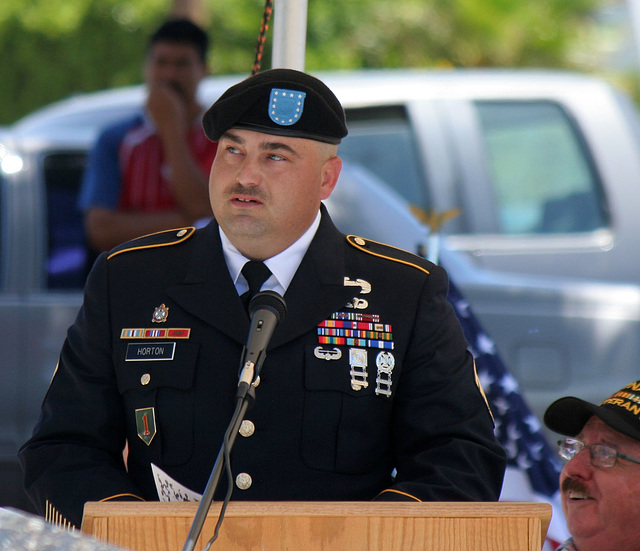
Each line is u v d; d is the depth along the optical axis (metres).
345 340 8.00
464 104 20.80
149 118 15.56
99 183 15.73
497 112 20.94
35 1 39.59
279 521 6.43
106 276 8.37
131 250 8.48
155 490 7.84
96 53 39.56
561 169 21.00
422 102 20.55
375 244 8.68
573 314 16.70
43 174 16.97
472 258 19.73
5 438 15.27
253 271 8.17
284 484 7.74
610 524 7.82
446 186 20.09
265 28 9.85
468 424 7.96
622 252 20.33
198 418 7.82
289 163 7.91
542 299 16.66
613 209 20.67
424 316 8.18
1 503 15.26
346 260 8.40
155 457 7.88
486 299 16.55
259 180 7.86
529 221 20.61
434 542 6.45
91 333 8.20
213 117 7.95
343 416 7.83
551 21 48.38
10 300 15.72
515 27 46.94
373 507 6.45
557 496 11.30
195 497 7.43
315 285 8.14
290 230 8.06
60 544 4.70
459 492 7.46
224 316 8.00
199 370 7.93
